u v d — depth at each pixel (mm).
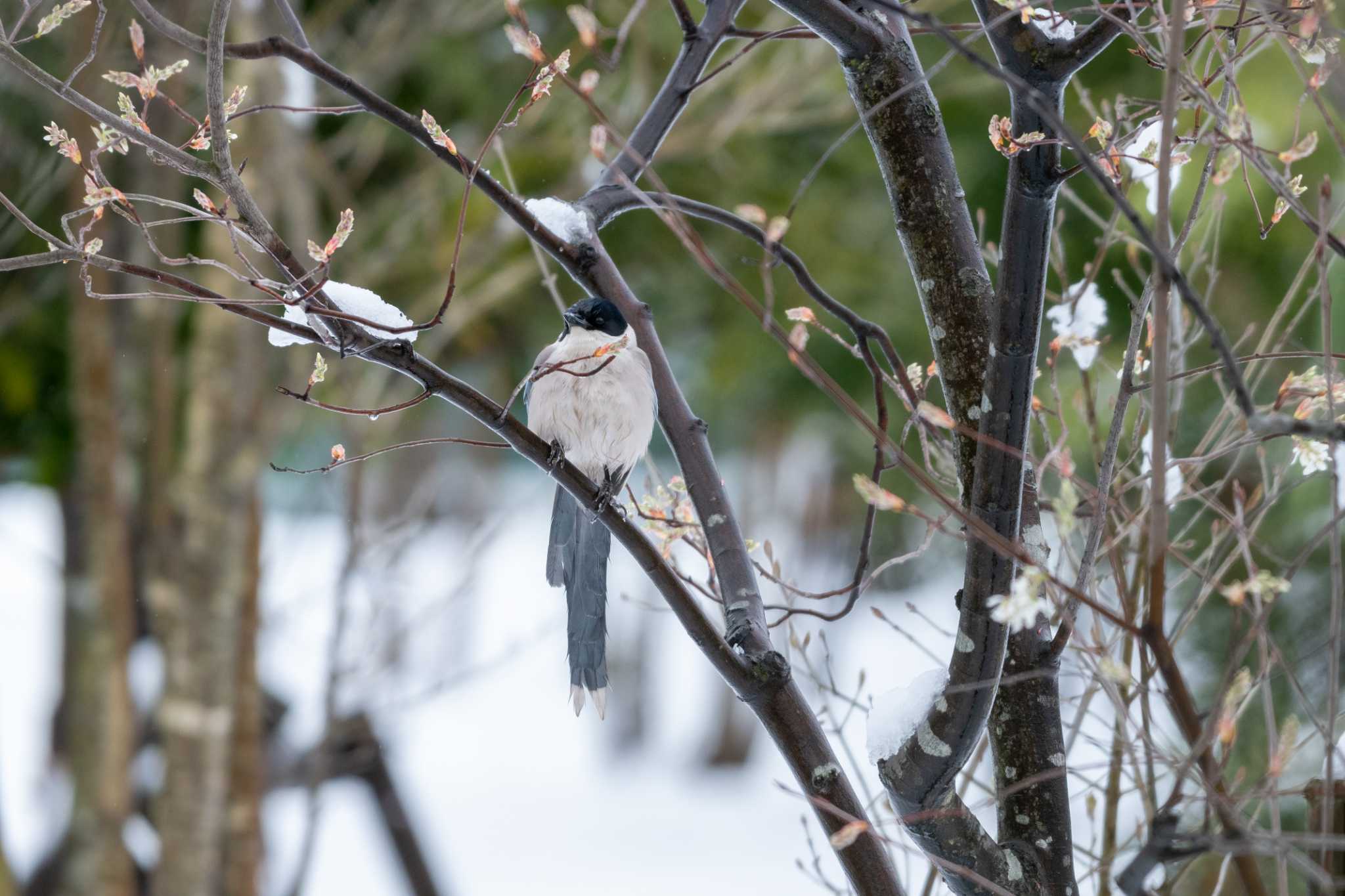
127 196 4199
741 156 13281
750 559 5309
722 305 14078
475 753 27516
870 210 13969
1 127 10781
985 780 7227
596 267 5680
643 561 4754
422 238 13258
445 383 4648
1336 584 3678
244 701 11398
